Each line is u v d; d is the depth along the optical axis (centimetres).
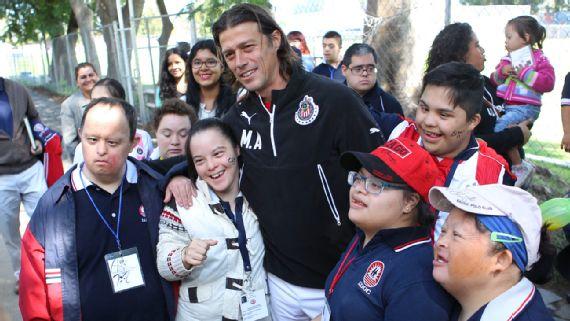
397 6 582
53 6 2273
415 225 177
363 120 219
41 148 420
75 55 2197
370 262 173
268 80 218
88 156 210
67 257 207
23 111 405
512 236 137
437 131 203
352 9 785
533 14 609
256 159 224
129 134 217
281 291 231
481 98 204
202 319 220
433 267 152
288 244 221
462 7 600
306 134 214
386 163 172
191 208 219
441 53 307
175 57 530
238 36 211
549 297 372
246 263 224
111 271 213
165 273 211
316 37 928
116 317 213
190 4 965
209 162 221
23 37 2850
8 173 402
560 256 272
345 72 398
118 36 1330
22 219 590
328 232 220
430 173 174
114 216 218
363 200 177
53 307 206
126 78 1302
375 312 167
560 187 499
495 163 207
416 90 584
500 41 618
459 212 145
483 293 143
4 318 129
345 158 182
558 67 667
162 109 320
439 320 153
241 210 229
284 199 218
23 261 210
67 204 213
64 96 2320
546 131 673
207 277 218
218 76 395
